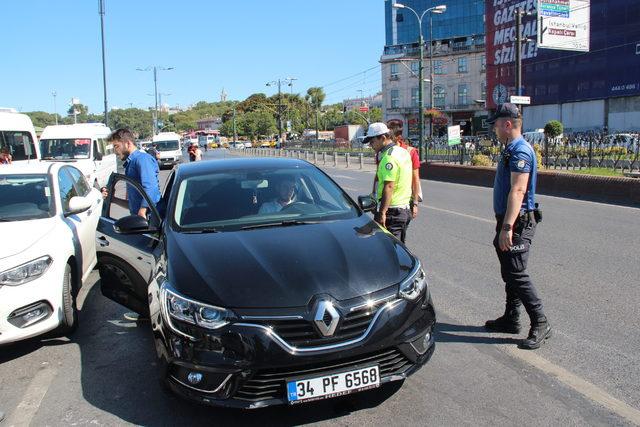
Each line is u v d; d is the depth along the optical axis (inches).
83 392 156.8
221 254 142.2
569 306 209.8
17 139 551.5
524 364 162.1
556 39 1555.1
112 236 190.7
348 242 149.4
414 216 245.8
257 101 4822.8
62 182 244.5
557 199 519.5
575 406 137.8
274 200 178.7
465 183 713.6
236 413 140.6
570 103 2070.6
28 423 140.5
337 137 3503.9
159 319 135.3
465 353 171.2
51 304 184.1
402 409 138.9
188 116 6904.5
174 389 130.6
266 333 122.0
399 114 3265.3
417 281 141.3
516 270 171.0
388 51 3393.2
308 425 133.4
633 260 275.1
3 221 207.6
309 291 126.9
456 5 3189.0
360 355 127.0
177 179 190.1
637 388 145.9
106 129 809.5
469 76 3021.7
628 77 1851.6
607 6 1884.8
